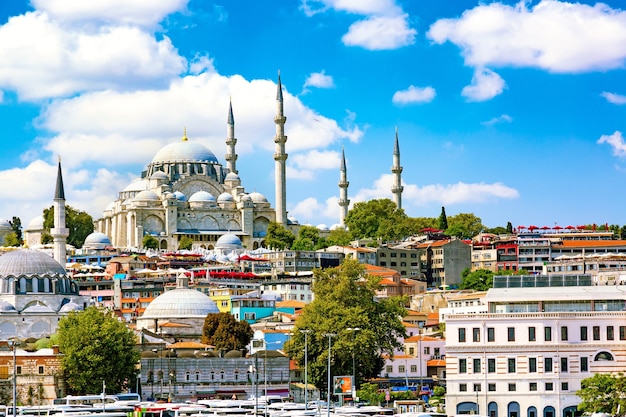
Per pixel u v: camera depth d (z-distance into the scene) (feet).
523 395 608.60
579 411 606.55
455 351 618.44
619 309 626.23
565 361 611.47
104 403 549.95
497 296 636.89
